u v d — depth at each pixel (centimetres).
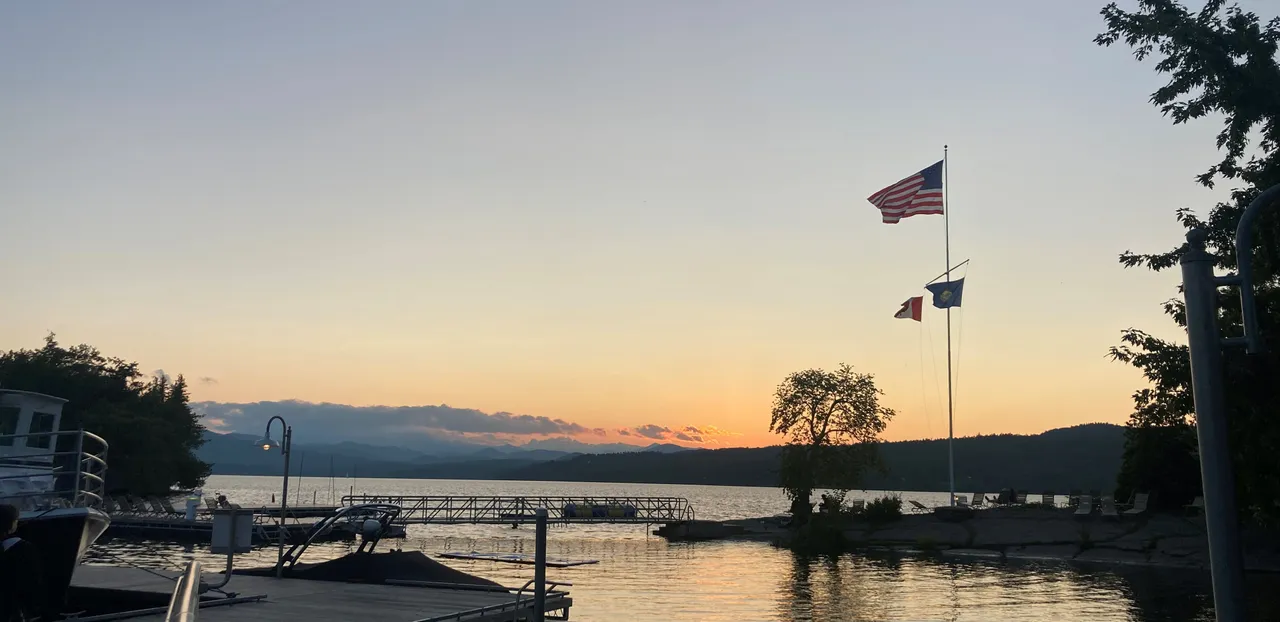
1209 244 1816
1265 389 1564
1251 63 1745
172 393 10500
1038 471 18950
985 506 5556
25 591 1010
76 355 8894
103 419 8275
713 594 3044
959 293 4944
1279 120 1752
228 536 1738
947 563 4188
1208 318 707
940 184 4416
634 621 2484
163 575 1895
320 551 4441
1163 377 1812
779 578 3547
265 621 1412
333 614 1491
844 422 5412
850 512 5462
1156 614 2623
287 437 2067
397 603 1627
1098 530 4416
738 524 6100
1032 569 3897
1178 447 4594
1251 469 1662
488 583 1895
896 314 5006
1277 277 1719
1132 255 1892
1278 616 2511
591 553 4700
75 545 1551
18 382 8256
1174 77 1827
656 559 4384
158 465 8656
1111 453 18938
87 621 1384
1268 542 3572
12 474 1856
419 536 5750
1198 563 3856
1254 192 1753
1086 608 2747
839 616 2595
